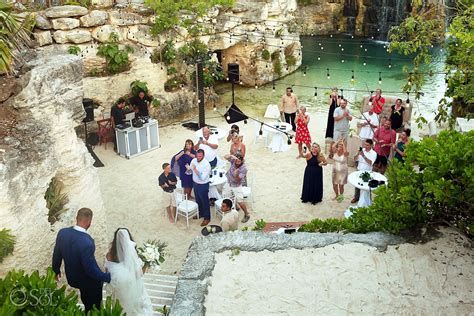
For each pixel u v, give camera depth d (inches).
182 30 658.8
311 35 1103.6
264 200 447.2
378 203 261.0
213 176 434.0
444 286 224.7
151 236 396.5
